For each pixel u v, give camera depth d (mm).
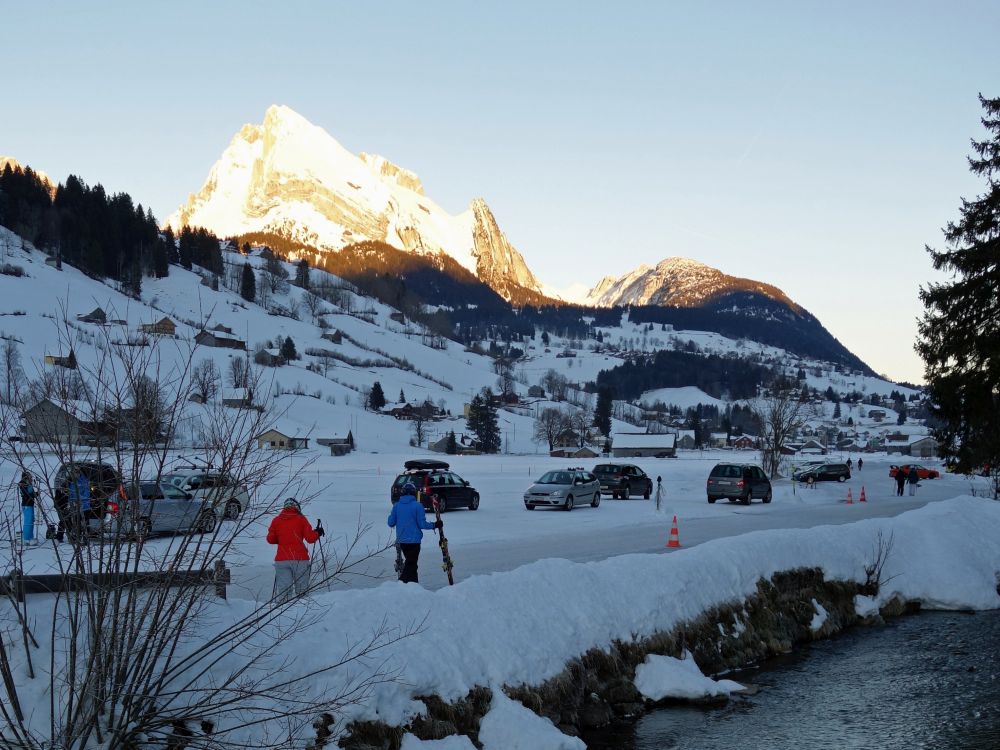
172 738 6590
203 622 7609
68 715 6051
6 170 190000
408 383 197875
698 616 13008
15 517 6672
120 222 194625
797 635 14633
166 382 6965
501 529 25391
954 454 30875
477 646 9344
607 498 41812
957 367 29500
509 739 8602
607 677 10938
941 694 11867
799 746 9922
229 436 7000
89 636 6508
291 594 8742
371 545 20547
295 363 173000
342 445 108688
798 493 47062
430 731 8125
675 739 10086
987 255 28500
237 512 7035
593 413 196000
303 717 7246
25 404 6438
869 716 10953
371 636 8477
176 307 170875
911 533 19500
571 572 11773
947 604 17797
